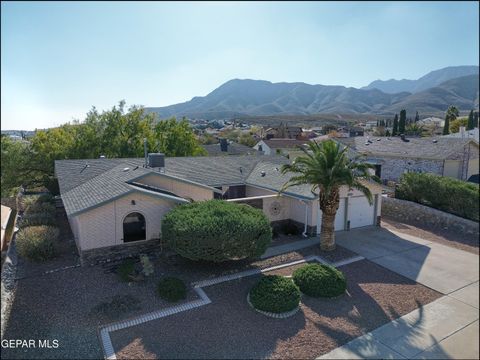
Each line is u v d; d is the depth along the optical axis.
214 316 11.02
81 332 10.01
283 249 17.45
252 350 9.44
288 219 21.28
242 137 93.88
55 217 21.70
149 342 9.62
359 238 19.78
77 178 20.83
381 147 39.78
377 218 22.52
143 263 13.59
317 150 16.94
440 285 13.88
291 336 10.12
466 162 33.50
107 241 14.81
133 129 37.19
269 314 11.16
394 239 19.75
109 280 13.22
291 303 11.27
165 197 15.57
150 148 36.41
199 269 14.49
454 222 22.02
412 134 73.69
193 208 15.08
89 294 12.12
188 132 40.75
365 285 13.75
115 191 15.42
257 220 14.46
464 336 10.38
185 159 26.52
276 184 22.11
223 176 24.50
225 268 14.73
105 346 9.41
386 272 15.11
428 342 10.06
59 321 10.49
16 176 31.31
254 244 13.99
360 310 11.78
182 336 9.93
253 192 24.27
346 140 46.91
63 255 15.71
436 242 19.39
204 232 13.09
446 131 64.12
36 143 32.50
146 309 11.28
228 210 14.77
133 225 15.36
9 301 11.57
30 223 18.59
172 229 13.65
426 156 33.34
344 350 9.61
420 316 11.50
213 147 59.16
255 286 12.12
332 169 16.12
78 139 33.88
